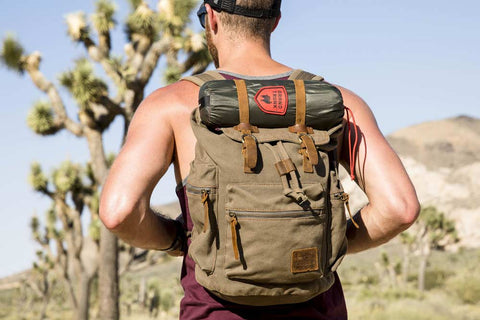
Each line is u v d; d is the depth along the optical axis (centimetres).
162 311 3622
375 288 3612
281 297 137
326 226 139
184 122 152
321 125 144
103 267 1323
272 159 136
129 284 5631
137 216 139
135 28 1225
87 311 1752
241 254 132
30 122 1271
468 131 19162
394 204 145
